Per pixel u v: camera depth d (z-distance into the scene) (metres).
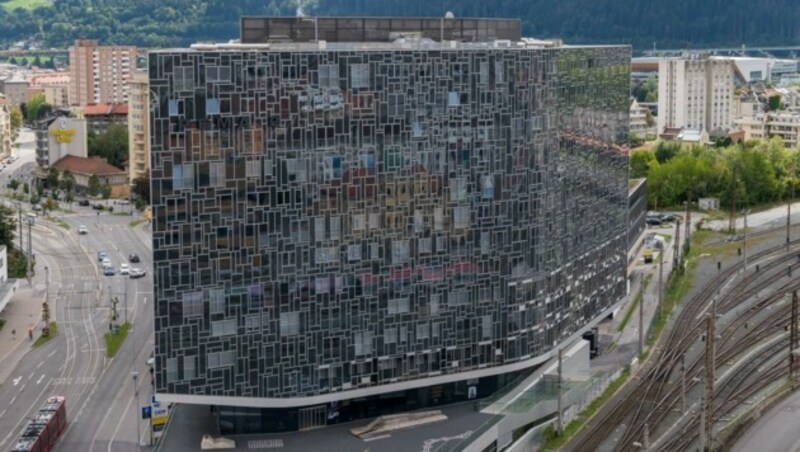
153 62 199.25
